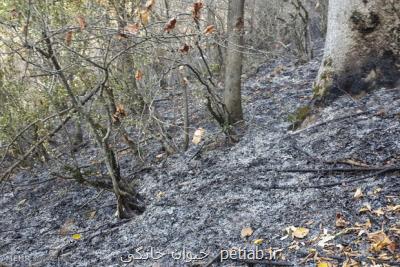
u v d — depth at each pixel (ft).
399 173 12.80
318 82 17.65
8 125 19.30
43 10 14.17
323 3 36.42
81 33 16.37
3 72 18.83
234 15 18.61
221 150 17.95
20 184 21.24
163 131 19.71
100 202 17.48
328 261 10.46
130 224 14.79
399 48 16.40
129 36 14.08
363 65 16.75
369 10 16.31
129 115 19.11
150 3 13.48
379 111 15.60
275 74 27.78
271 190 14.05
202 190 15.30
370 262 10.07
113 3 15.93
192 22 16.08
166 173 17.49
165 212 14.71
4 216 18.63
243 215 13.25
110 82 17.53
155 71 19.02
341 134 15.31
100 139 14.82
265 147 16.88
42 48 14.37
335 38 17.07
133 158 20.21
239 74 19.12
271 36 33.73
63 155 22.86
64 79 13.60
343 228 11.41
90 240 14.57
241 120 19.02
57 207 18.08
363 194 12.36
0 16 13.98
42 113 19.15
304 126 17.30
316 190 13.32
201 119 22.35
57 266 13.52
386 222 11.12
